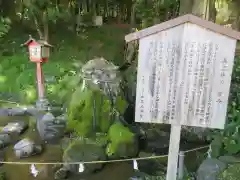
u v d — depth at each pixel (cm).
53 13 1374
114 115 698
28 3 1250
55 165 598
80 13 1570
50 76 1038
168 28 313
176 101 337
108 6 1625
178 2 1096
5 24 1300
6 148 675
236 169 452
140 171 577
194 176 493
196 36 312
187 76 326
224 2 980
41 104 809
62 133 705
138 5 1164
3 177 554
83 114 695
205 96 329
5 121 814
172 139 361
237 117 515
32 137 730
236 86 539
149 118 348
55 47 1323
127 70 864
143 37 321
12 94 962
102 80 720
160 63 327
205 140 673
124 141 617
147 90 339
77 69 1095
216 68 318
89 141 651
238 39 303
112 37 1448
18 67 1125
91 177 571
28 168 596
